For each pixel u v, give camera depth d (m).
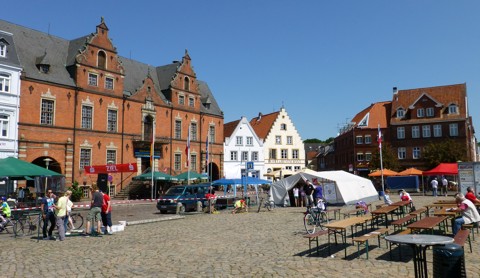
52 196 17.39
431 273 9.58
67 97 37.97
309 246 12.71
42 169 22.27
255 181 33.19
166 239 15.54
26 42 37.72
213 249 13.16
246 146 66.12
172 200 28.25
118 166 33.66
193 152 52.75
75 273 10.05
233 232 17.25
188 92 52.62
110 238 16.02
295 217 23.06
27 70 35.41
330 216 23.25
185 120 51.88
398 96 68.75
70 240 15.61
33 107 35.16
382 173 41.38
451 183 52.69
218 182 31.91
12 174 20.47
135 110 44.84
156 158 47.41
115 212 29.31
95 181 39.81
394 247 12.85
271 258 11.48
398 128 65.62
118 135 42.66
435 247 7.79
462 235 10.30
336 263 10.70
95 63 40.81
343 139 75.56
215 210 29.44
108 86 42.19
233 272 9.89
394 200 37.34
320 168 95.56
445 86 66.06
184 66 52.38
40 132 35.47
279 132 72.25
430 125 63.44
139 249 13.37
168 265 10.80
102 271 10.20
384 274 9.43
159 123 47.94
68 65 39.62
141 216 26.11
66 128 37.62
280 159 71.44
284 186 31.62
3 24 36.88
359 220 13.45
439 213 14.83
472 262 10.52
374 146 67.38
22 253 12.93
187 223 21.30
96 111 40.62
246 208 28.28
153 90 47.41
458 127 61.62
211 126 56.59
